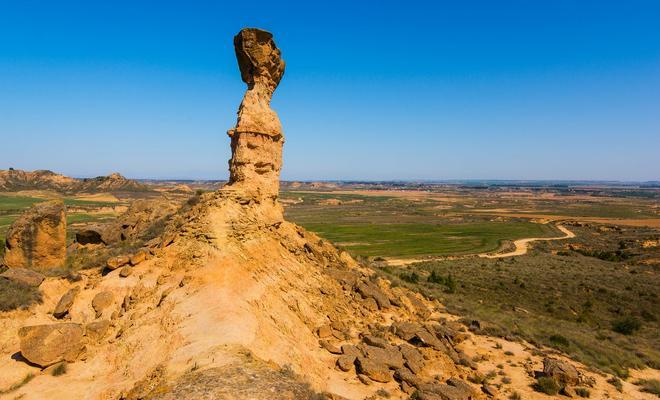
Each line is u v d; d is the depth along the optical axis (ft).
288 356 63.72
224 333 60.23
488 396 72.28
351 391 64.18
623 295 188.75
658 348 123.13
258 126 103.04
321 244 128.88
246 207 97.91
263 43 103.35
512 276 222.07
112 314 76.02
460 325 110.52
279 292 85.81
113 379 60.23
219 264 79.82
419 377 73.20
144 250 90.53
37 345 63.62
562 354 99.04
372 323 95.91
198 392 43.19
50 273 89.15
